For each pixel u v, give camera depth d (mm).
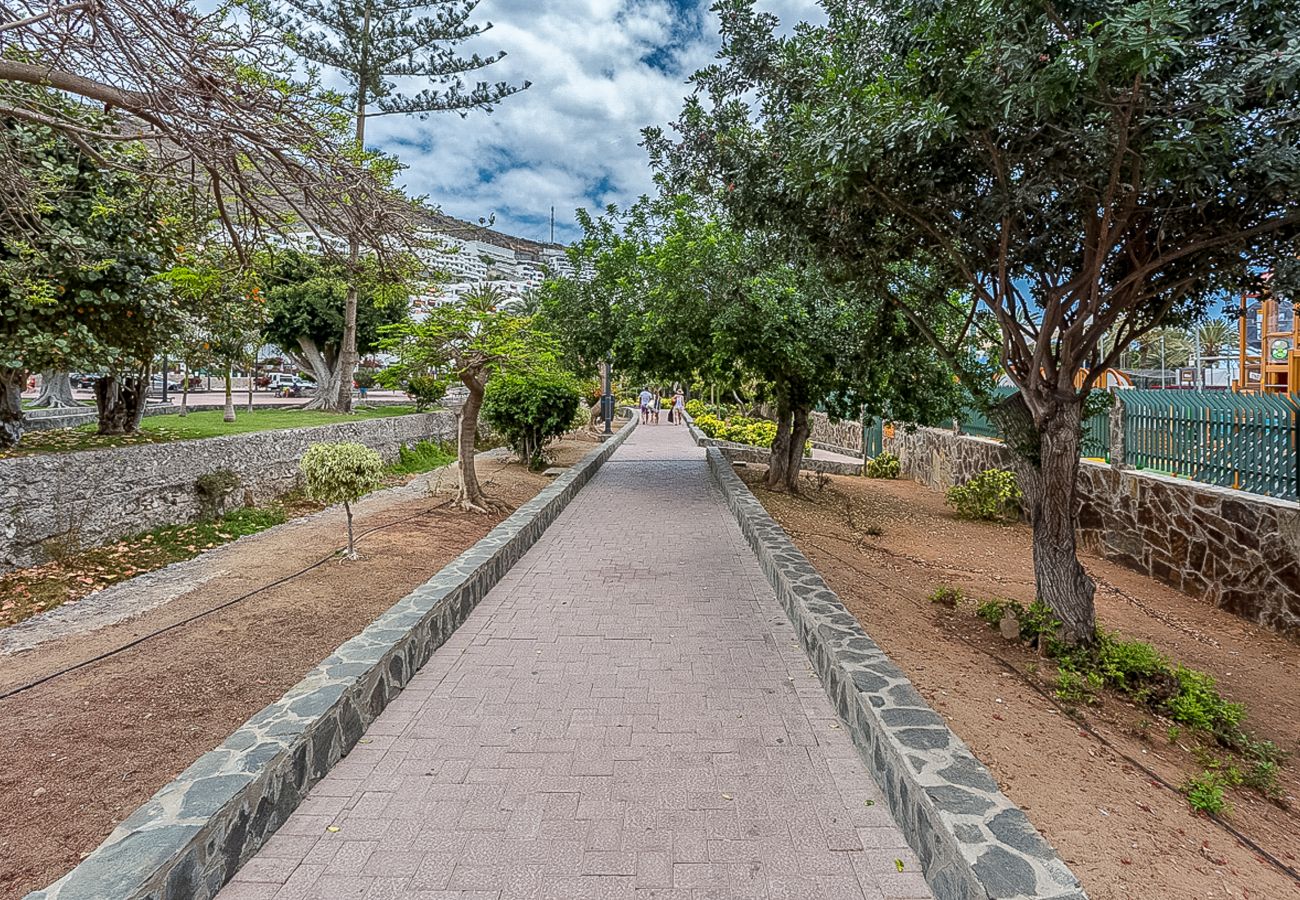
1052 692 4086
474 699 3791
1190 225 4258
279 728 2854
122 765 2799
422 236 5461
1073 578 4867
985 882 1898
